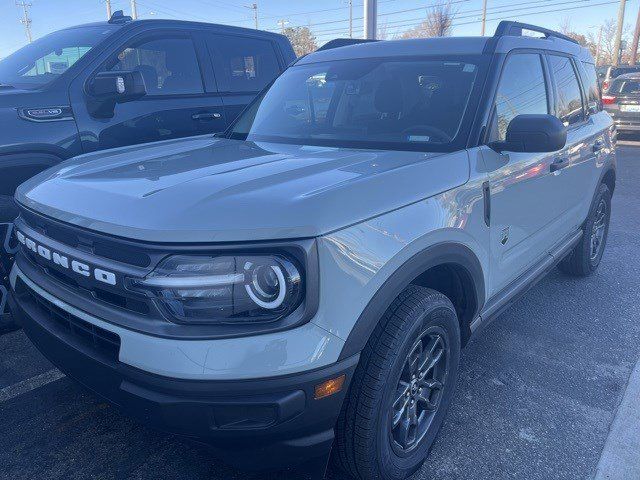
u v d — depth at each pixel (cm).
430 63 316
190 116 488
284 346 177
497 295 309
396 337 210
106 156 288
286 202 188
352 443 212
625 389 318
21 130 382
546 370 338
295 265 178
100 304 198
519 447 268
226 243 175
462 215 244
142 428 278
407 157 252
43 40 494
